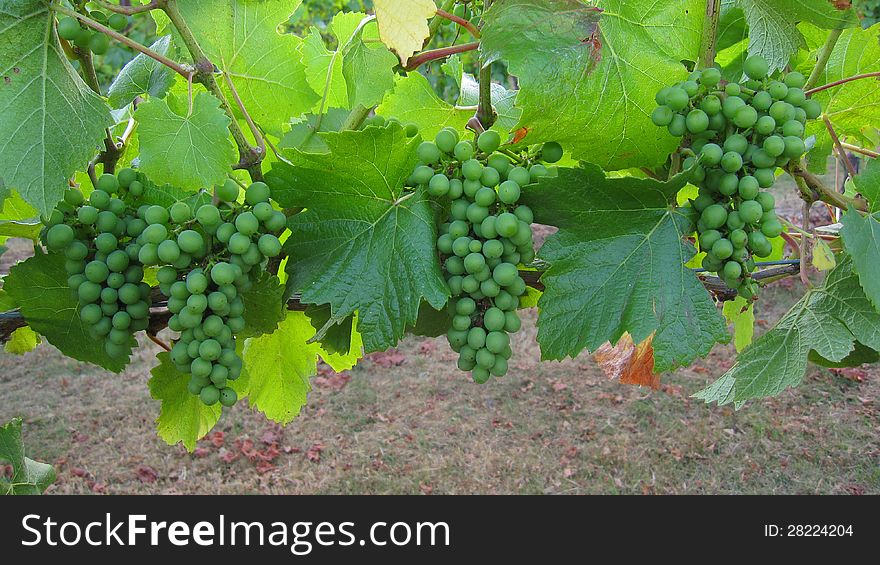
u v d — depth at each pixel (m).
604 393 3.04
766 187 0.73
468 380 3.20
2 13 0.72
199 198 0.78
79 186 0.91
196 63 0.78
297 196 0.78
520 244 0.74
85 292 0.76
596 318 0.74
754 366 0.79
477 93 1.03
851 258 0.76
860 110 0.97
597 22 0.75
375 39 0.93
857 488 2.38
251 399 1.01
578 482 2.50
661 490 2.44
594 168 0.72
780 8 0.81
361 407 3.01
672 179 0.72
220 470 2.60
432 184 0.74
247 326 0.83
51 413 2.90
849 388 3.00
